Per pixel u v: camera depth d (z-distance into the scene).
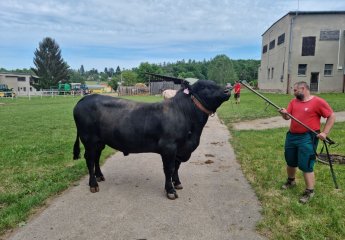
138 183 5.77
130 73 86.19
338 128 11.13
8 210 4.47
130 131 5.06
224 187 5.55
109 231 4.01
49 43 81.81
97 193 5.26
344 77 33.25
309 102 4.85
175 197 5.04
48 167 6.70
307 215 4.33
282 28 35.56
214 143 9.27
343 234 3.83
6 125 13.54
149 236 3.89
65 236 3.88
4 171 6.41
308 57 33.56
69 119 15.93
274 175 6.04
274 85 38.88
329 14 32.56
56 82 81.62
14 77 77.31
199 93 4.98
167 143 4.94
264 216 4.37
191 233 3.96
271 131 11.04
